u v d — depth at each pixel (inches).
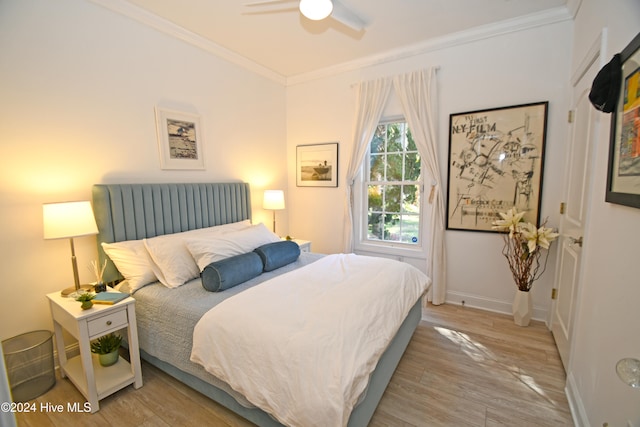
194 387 71.0
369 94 134.2
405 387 75.3
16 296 75.9
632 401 41.6
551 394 72.5
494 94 110.5
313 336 53.9
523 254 102.0
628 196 44.9
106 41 88.6
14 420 40.1
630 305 44.7
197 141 116.2
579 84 85.8
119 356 84.4
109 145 91.0
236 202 130.5
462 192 119.5
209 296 76.5
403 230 139.7
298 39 116.0
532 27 102.3
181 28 106.2
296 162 162.2
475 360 86.2
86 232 76.2
